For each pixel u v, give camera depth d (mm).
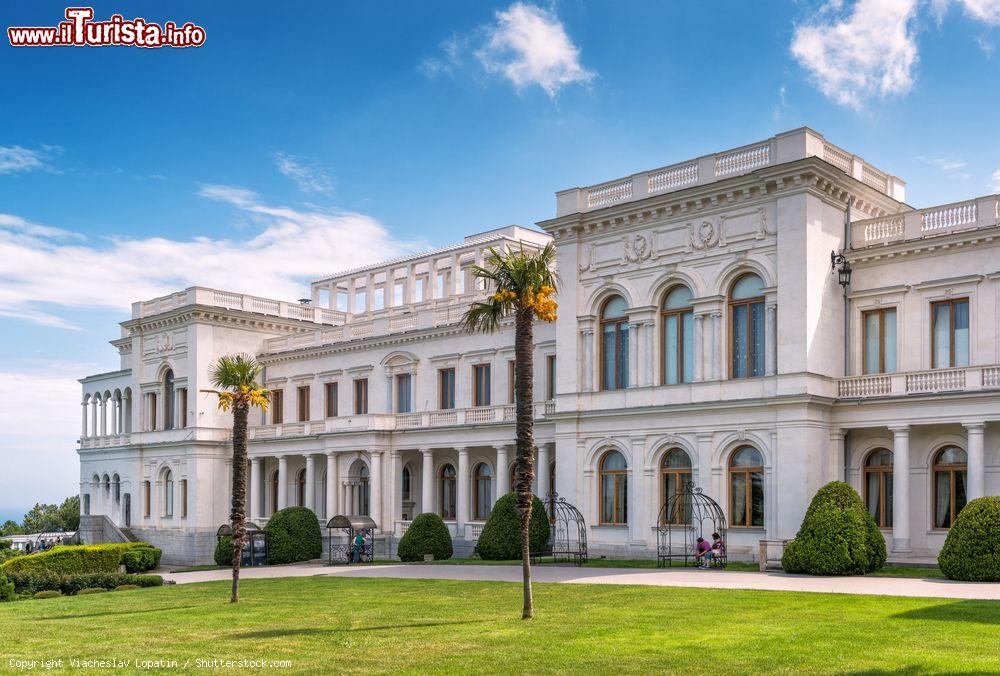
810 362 42969
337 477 68438
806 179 43438
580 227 51562
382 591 36219
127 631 28062
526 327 29828
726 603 28453
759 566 41156
